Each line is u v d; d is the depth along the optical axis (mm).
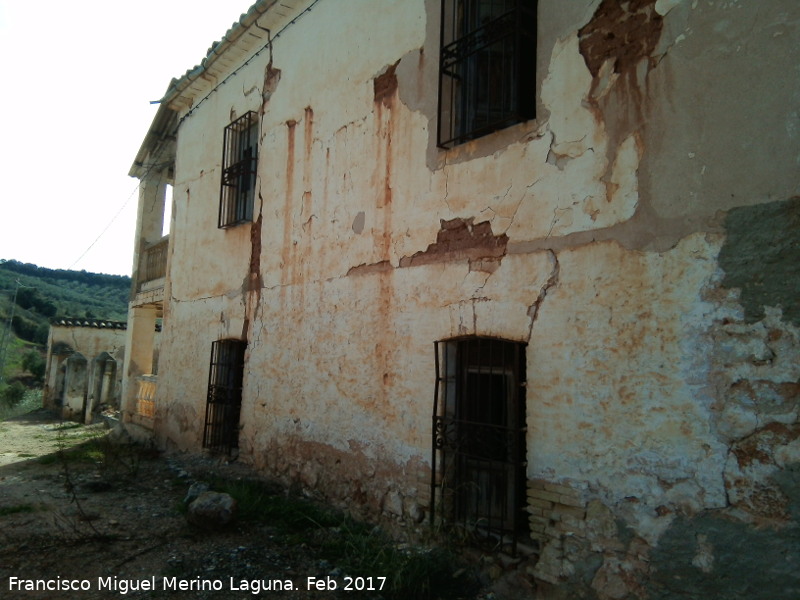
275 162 7574
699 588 3188
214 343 8445
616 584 3529
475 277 4652
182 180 10211
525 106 4609
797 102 3035
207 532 5281
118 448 9477
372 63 6047
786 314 3002
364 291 5824
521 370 4367
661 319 3482
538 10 4402
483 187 4672
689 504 3273
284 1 7355
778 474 2969
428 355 5004
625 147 3752
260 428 7281
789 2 3104
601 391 3734
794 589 2863
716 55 3367
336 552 4883
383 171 5746
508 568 4152
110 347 21078
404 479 5113
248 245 7957
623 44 3822
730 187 3252
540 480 4023
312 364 6477
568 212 4039
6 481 7430
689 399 3326
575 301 3936
